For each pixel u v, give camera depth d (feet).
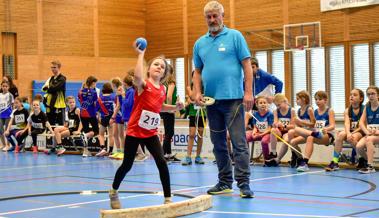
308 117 32.55
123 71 73.26
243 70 21.24
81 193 23.29
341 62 59.47
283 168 32.30
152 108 17.95
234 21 67.05
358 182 25.48
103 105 41.86
